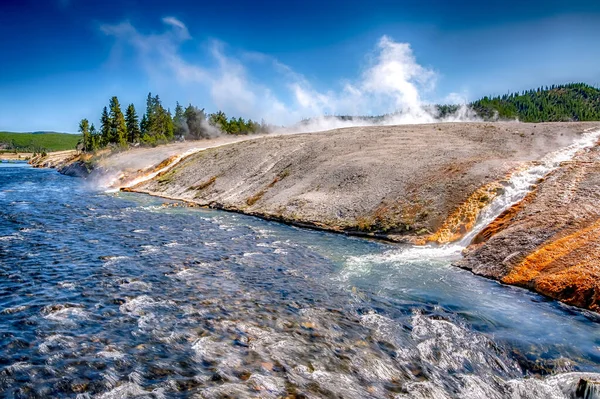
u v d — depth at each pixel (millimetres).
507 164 32156
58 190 56750
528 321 14266
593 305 15289
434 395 9484
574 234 19766
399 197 33094
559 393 9898
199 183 55281
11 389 8844
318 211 35219
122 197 51000
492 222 25312
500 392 9867
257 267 20125
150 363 10227
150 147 102188
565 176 26906
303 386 9500
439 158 39219
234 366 10266
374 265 21672
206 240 26156
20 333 11539
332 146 54375
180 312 13672
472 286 18203
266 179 48844
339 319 13820
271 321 13312
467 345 12258
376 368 10586
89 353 10594
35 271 17531
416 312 14812
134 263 19578
